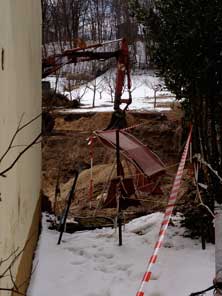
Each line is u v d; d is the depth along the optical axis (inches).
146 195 482.6
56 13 1664.6
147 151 386.9
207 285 256.1
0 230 158.2
